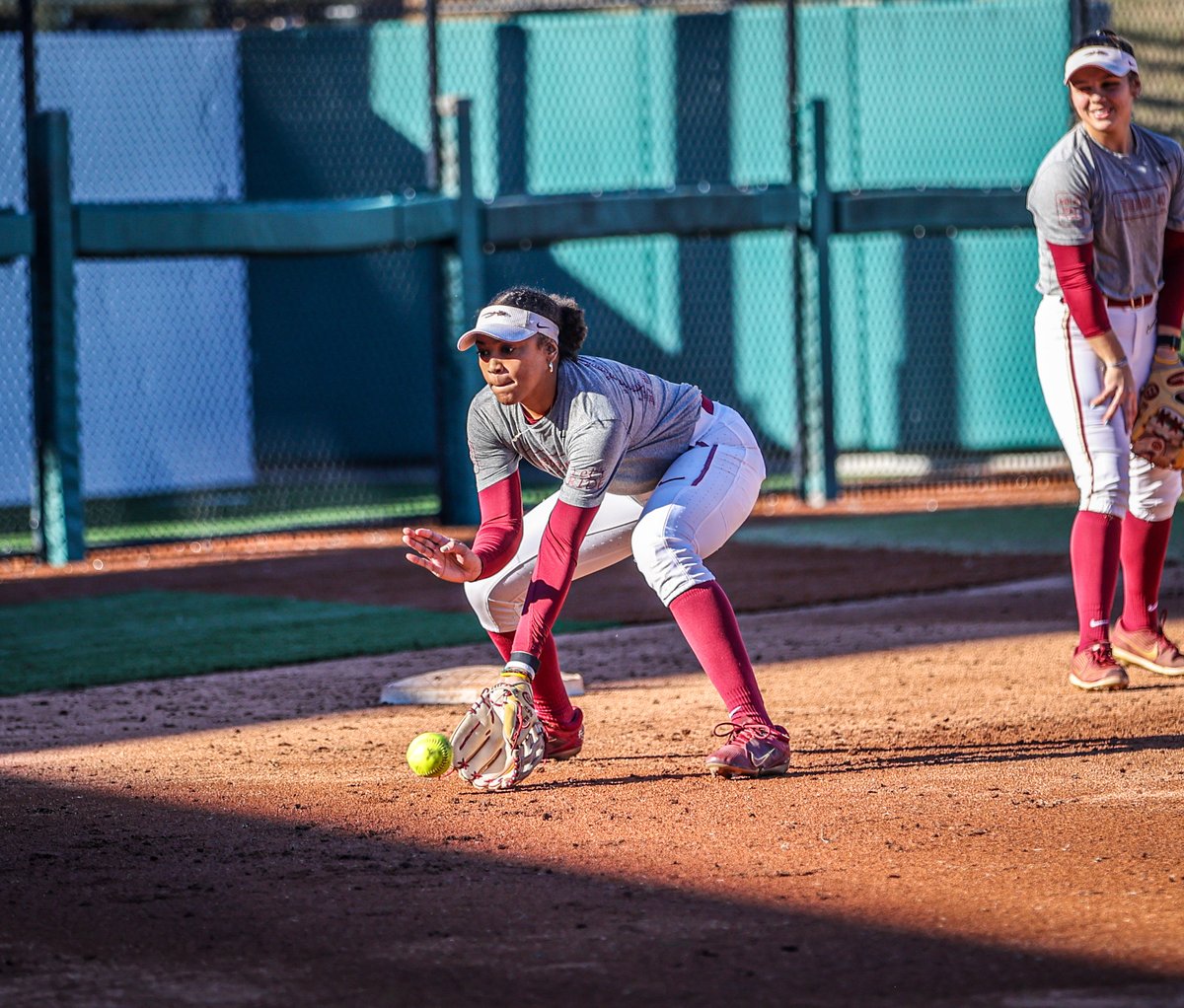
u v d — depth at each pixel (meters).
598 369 15.98
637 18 59.72
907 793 15.82
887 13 59.34
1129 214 20.61
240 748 19.17
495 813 15.42
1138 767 16.78
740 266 60.47
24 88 42.28
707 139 59.84
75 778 17.58
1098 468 21.42
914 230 52.41
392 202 45.84
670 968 10.87
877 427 60.44
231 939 11.68
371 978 10.77
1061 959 10.86
